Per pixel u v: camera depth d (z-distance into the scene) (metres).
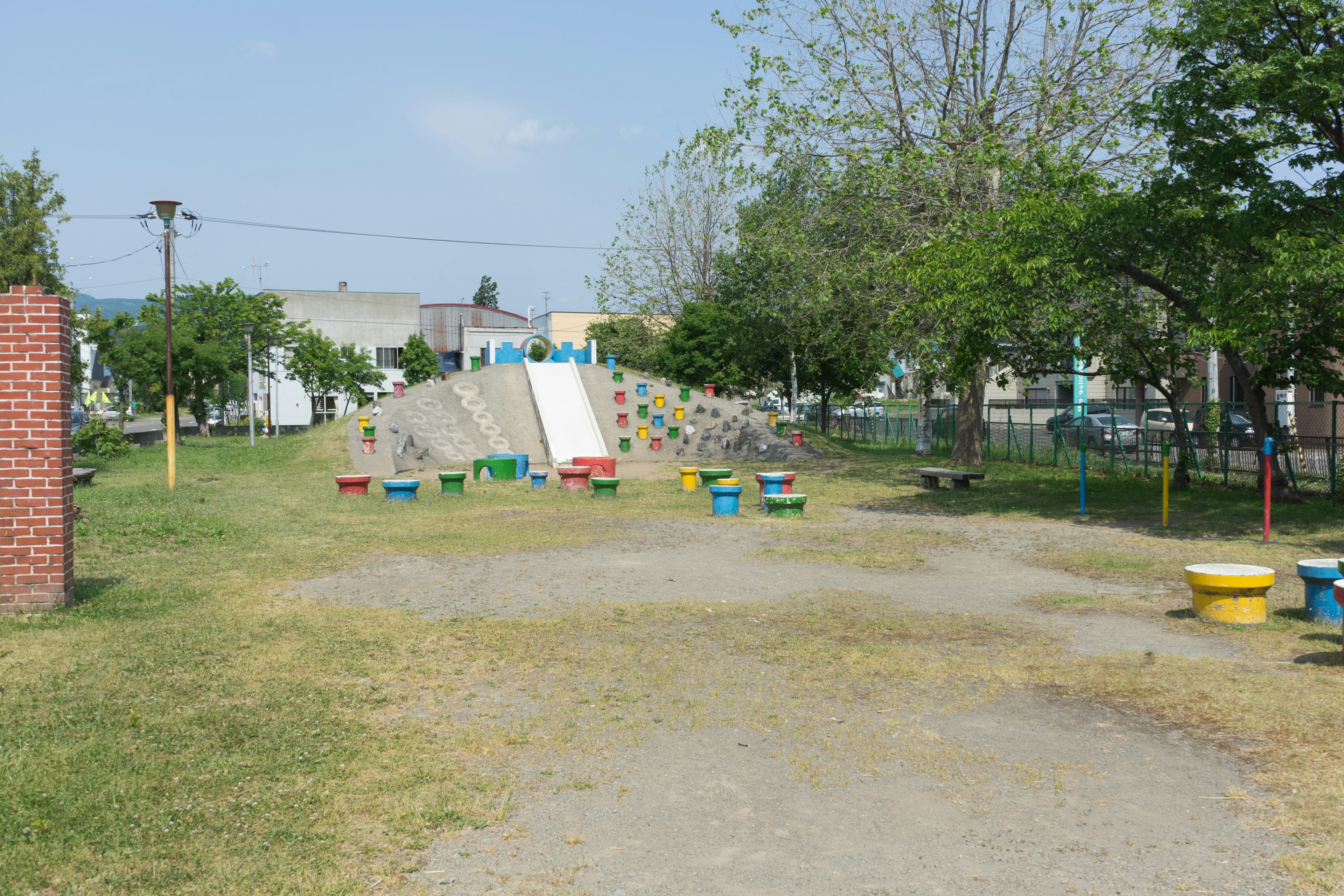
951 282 17.75
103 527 14.35
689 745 5.95
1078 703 6.73
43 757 5.48
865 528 16.50
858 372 42.06
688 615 9.66
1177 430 21.19
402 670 7.56
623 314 53.53
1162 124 17.02
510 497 21.31
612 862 4.45
